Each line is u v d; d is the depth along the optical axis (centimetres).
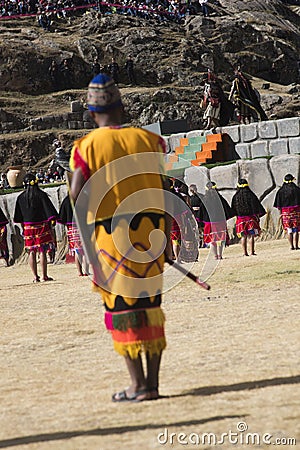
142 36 18500
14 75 16625
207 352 1947
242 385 1564
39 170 13925
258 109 8556
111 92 1539
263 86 18712
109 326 1512
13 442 1298
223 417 1319
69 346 2234
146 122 16000
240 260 4281
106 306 1514
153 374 1520
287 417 1286
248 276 3488
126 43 18312
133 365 1512
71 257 5594
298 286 3089
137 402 1497
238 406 1391
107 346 2188
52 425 1388
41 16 18412
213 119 8412
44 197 4206
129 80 17662
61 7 19025
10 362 2066
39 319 2772
